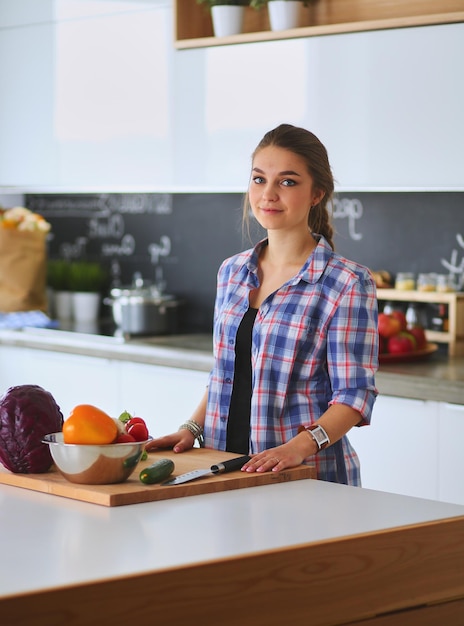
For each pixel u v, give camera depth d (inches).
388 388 132.2
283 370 94.3
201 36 165.3
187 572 58.1
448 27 134.4
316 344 93.9
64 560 59.1
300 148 95.3
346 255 168.2
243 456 83.2
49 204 213.5
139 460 78.8
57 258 212.8
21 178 187.9
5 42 187.9
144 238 197.3
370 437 134.3
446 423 126.6
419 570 67.9
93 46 174.7
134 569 57.4
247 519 68.9
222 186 159.5
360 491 78.0
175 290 192.9
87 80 176.1
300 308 94.3
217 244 185.5
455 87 134.5
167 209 193.0
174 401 157.2
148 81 167.6
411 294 155.1
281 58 150.7
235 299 99.3
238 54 155.6
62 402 175.3
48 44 181.2
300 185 95.0
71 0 177.2
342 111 144.8
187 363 155.1
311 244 98.5
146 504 73.2
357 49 142.6
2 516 69.7
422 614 68.5
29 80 184.9
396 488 132.0
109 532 65.4
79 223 208.2
